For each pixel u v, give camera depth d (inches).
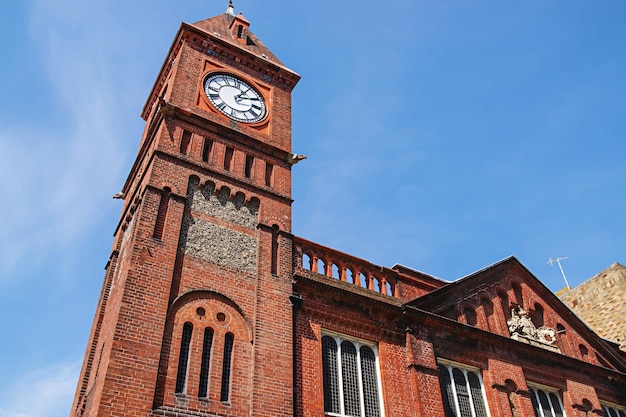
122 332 615.5
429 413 788.6
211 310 708.0
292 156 962.7
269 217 856.9
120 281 707.4
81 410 697.6
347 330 813.9
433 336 895.1
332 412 728.3
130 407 572.7
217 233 787.4
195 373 645.9
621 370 1171.9
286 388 692.1
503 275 1102.4
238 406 649.6
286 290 789.2
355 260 922.1
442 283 1022.4
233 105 979.3
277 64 1103.0
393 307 869.2
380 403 778.8
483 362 929.5
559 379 1020.5
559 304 1153.4
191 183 817.5
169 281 690.8
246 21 1189.1
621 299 1454.2
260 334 718.5
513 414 900.6
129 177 976.9
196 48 1014.4
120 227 896.3
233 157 896.9
